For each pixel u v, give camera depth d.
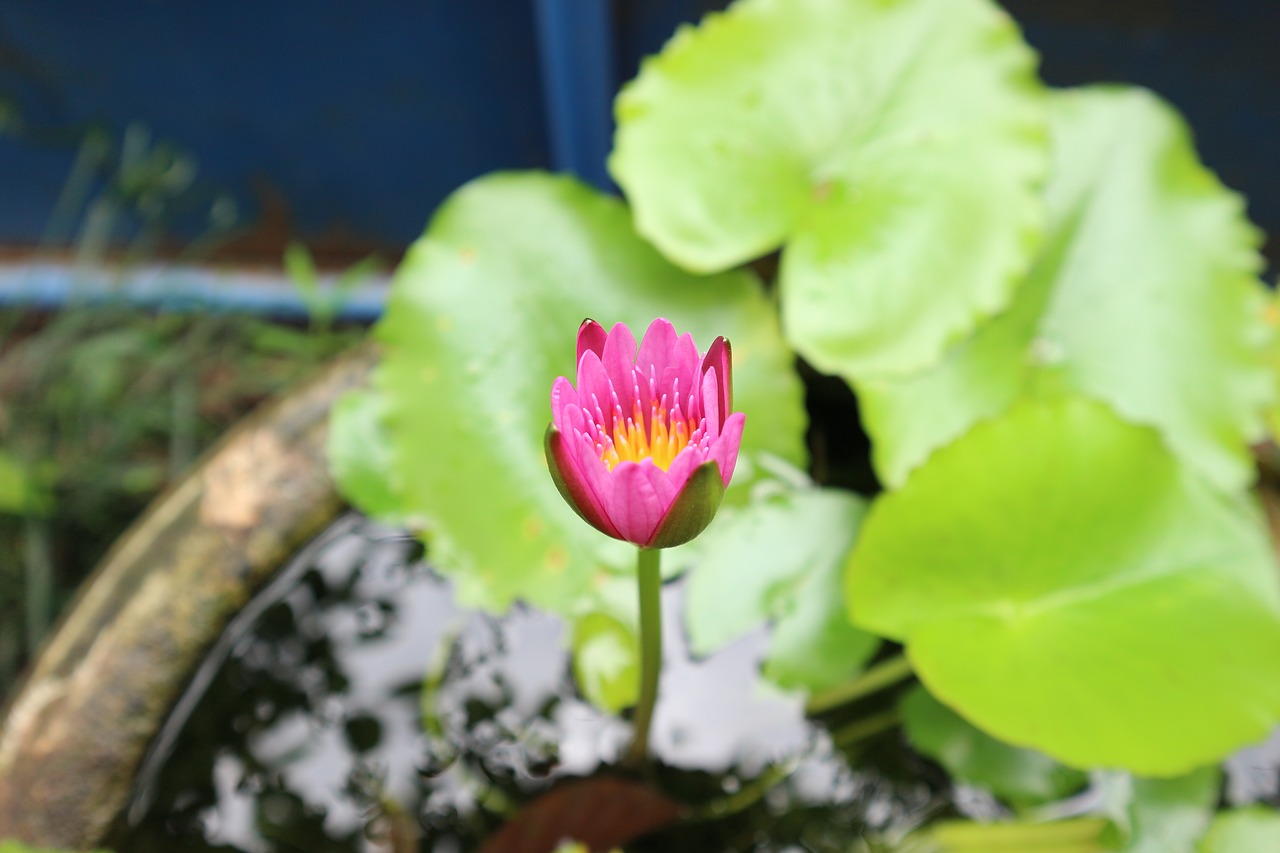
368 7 0.99
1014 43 0.78
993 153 0.77
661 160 0.78
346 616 0.78
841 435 0.82
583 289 0.78
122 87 1.04
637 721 0.73
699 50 0.80
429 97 1.04
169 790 0.74
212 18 1.00
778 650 0.76
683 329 0.78
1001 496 0.73
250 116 1.05
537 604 0.76
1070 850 0.72
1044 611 0.73
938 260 0.76
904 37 0.79
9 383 1.03
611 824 0.73
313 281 1.10
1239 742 0.69
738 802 0.75
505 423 0.77
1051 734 0.69
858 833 0.74
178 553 0.76
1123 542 0.73
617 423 0.62
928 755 0.75
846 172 0.78
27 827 0.71
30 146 1.07
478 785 0.75
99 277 1.10
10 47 1.01
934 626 0.73
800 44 0.79
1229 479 0.75
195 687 0.75
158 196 1.10
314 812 0.74
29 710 0.73
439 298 0.78
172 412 1.05
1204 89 0.99
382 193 1.12
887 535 0.74
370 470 0.77
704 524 0.62
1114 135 0.79
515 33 1.00
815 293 0.76
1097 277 0.77
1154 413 0.76
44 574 0.98
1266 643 0.71
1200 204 0.78
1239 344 0.76
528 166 1.10
